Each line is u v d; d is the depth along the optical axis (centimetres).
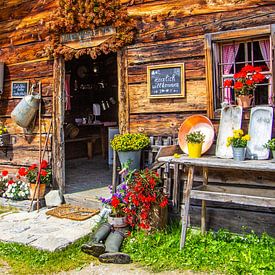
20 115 580
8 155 628
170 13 466
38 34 586
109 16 498
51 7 573
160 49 475
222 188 411
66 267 363
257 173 409
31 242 407
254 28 409
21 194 576
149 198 412
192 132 437
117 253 373
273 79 399
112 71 977
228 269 345
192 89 453
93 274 348
